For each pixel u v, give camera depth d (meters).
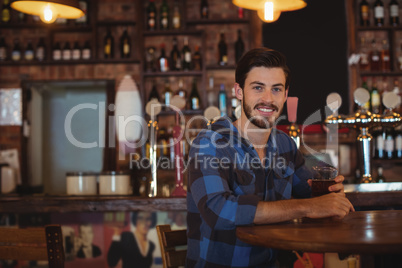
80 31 4.50
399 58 4.34
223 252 1.40
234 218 1.28
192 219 1.45
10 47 4.54
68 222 2.37
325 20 4.32
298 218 1.41
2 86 4.53
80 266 2.36
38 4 2.54
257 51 1.53
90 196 2.38
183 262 1.54
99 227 2.37
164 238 1.52
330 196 1.30
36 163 4.61
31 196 2.40
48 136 4.75
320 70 4.29
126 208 2.18
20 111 4.52
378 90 4.37
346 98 4.27
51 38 4.42
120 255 2.36
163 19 4.35
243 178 1.49
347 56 4.30
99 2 4.54
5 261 2.37
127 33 4.46
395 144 4.07
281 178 1.60
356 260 2.12
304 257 2.15
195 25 4.46
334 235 1.11
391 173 4.27
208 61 4.46
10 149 4.50
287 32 4.33
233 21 4.36
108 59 4.33
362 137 2.30
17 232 1.44
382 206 2.11
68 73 4.50
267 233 1.17
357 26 4.29
